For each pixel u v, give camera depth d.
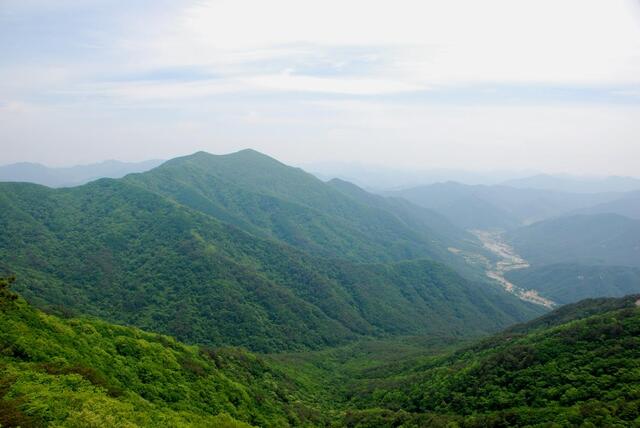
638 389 57.84
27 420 34.72
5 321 49.12
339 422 76.06
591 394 61.06
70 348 51.53
